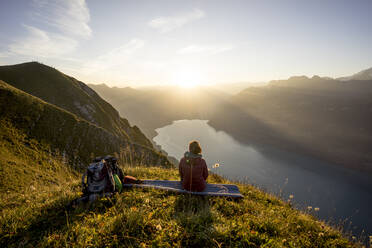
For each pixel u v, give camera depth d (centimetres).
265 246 264
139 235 275
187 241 267
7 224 313
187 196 437
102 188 397
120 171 461
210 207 378
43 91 8269
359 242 353
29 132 4022
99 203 374
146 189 463
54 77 9281
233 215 383
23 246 257
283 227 356
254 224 342
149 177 620
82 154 4475
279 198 586
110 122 9106
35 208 381
